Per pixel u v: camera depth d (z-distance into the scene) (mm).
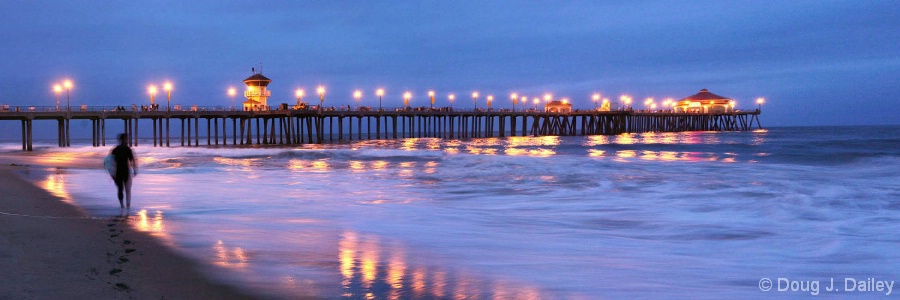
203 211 11039
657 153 38656
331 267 6469
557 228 9547
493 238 8562
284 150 36938
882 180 17172
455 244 8047
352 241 8117
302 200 13156
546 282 6062
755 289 5906
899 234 8906
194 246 7402
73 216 9695
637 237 8773
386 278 6066
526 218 10617
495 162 25250
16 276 5438
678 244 8203
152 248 7109
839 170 21656
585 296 5598
